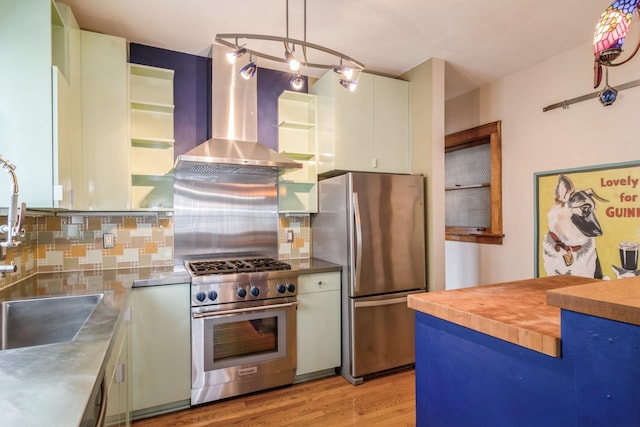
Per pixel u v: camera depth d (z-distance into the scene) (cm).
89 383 80
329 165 295
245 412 226
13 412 68
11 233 146
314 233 326
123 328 161
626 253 240
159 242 274
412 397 245
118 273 243
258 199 308
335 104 288
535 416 101
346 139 292
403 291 285
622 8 124
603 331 83
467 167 383
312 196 319
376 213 274
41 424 64
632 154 238
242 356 241
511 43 267
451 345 132
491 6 218
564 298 91
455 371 130
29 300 166
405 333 284
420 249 292
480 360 120
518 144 318
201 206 288
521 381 106
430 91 296
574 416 90
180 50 278
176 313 224
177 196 279
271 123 314
